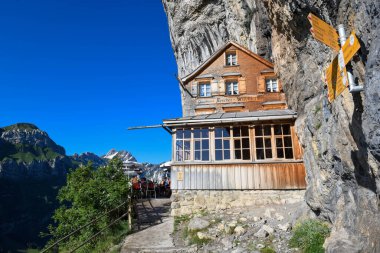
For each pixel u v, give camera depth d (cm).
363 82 556
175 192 1324
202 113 1872
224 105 1859
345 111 648
